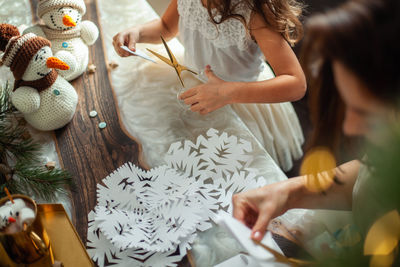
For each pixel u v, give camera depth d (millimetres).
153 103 924
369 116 338
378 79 334
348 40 332
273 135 1201
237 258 646
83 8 928
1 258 614
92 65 990
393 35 316
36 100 787
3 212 582
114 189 739
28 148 802
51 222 681
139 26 1059
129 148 839
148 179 771
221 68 1065
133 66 1006
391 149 268
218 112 897
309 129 1634
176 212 701
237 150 806
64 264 637
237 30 930
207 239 690
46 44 774
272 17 859
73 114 877
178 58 1083
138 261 656
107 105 919
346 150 533
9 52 743
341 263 344
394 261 367
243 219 632
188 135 857
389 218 387
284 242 665
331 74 427
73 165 813
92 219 712
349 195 660
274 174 780
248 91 880
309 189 666
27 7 1119
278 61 913
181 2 991
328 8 366
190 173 778
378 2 325
